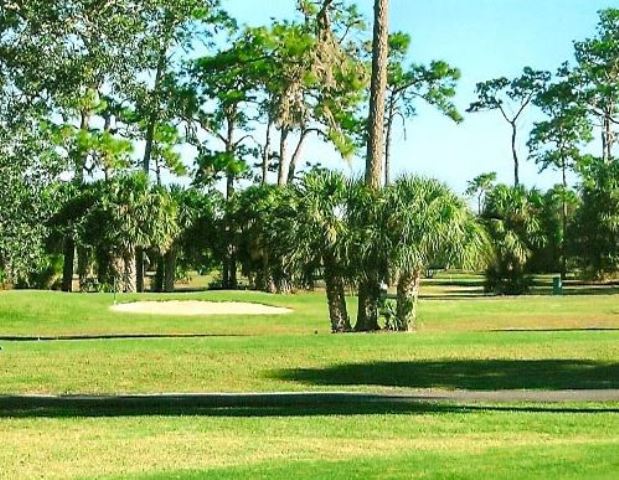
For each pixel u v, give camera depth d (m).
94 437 11.34
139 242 41.72
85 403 14.85
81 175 39.94
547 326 27.19
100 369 17.48
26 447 10.57
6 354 18.56
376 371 17.12
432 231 21.45
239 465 8.80
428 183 21.95
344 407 14.00
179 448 10.33
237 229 44.53
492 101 70.31
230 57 44.91
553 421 12.30
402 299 22.47
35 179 11.31
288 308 34.47
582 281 55.91
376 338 19.77
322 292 42.31
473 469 7.99
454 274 84.75
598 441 10.28
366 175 24.00
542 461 8.34
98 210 40.59
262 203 42.19
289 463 8.74
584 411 13.27
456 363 17.61
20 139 11.11
